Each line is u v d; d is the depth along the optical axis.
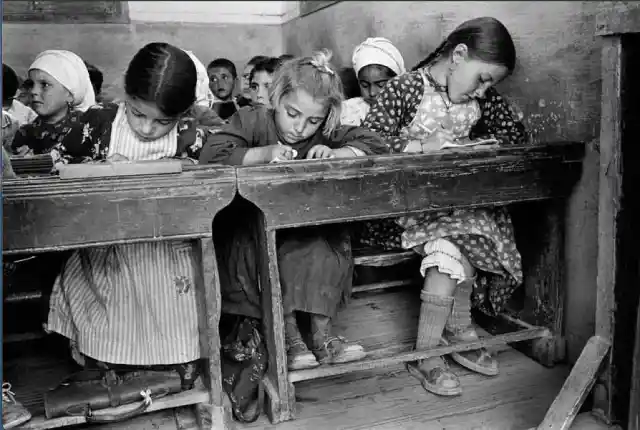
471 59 1.90
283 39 5.31
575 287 1.98
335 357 1.75
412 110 2.04
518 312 2.19
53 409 1.50
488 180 1.74
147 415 1.71
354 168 1.56
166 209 1.42
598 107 1.84
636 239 1.64
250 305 1.72
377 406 1.77
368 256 2.06
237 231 1.73
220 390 1.57
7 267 1.96
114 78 4.94
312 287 1.67
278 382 1.64
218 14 5.15
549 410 1.64
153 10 4.97
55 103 2.43
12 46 4.67
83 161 1.85
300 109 1.75
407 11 3.15
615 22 1.52
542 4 2.06
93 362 1.68
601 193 1.65
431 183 1.66
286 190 1.51
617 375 1.67
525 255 2.12
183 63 1.67
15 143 2.39
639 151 1.60
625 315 1.66
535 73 2.11
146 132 1.80
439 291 1.87
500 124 2.15
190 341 1.61
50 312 1.66
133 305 1.60
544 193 1.85
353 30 3.86
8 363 1.92
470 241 1.83
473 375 1.96
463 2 2.61
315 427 1.65
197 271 1.57
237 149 1.75
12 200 1.30
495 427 1.66
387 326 2.18
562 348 2.02
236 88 4.88
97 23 4.85
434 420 1.70
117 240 1.39
